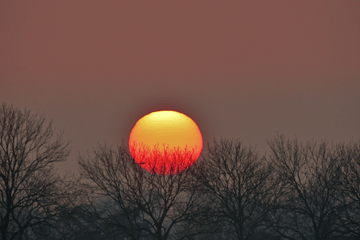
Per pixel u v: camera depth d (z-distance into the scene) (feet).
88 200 568.00
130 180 578.66
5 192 521.24
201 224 566.36
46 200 538.06
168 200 568.82
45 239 579.89
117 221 547.08
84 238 547.08
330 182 581.94
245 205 594.24
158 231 547.08
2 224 509.76
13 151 541.75
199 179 596.29
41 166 551.59
